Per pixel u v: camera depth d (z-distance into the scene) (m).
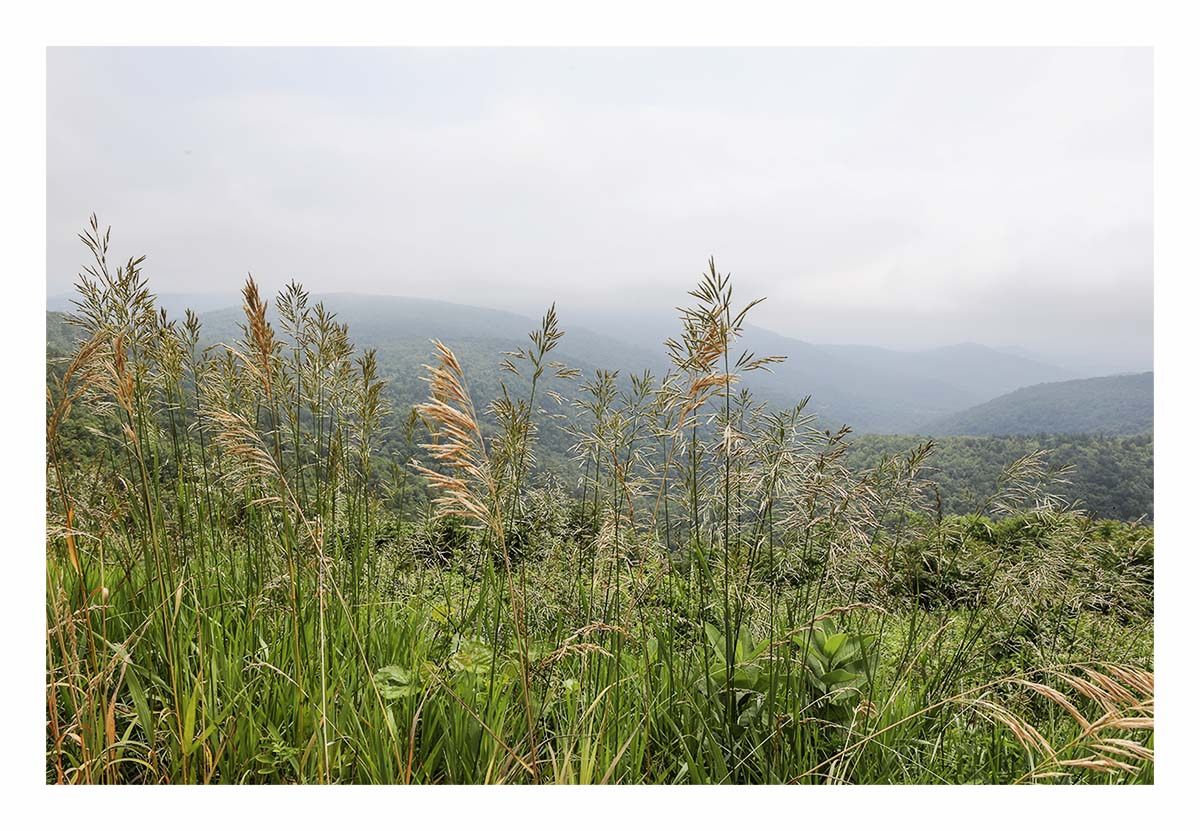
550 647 2.77
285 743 2.50
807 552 3.04
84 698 2.31
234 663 2.66
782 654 2.62
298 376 3.36
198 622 2.64
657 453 2.83
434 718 2.52
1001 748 2.74
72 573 2.85
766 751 2.49
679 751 2.62
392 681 2.62
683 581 2.97
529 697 2.21
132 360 2.81
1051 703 2.86
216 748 2.44
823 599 3.06
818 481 2.79
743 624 2.81
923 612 3.32
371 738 2.40
